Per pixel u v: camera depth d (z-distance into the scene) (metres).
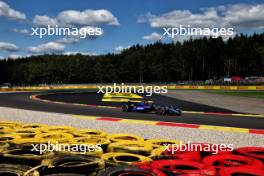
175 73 101.12
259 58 114.75
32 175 3.40
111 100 26.38
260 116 15.20
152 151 4.63
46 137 5.88
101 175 3.39
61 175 3.42
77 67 103.56
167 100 27.03
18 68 116.38
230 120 13.38
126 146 4.73
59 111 16.58
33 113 13.72
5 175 3.60
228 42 117.75
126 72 100.62
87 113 15.63
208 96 33.31
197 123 12.28
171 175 3.54
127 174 3.50
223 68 115.44
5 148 4.46
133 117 14.05
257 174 3.65
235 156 4.40
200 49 114.31
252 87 53.28
